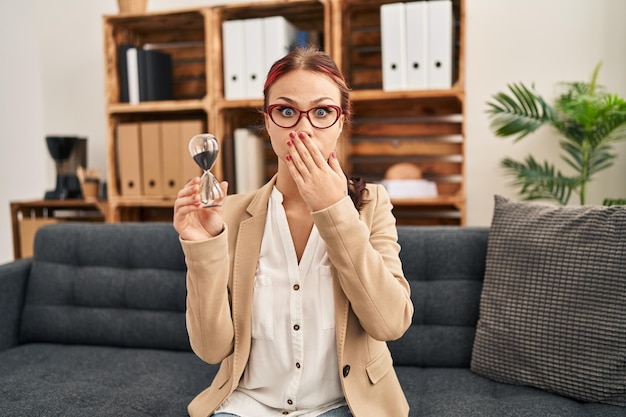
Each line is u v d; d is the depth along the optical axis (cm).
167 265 184
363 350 105
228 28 260
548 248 145
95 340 185
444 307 163
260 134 279
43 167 342
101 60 319
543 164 269
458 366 162
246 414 106
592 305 136
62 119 328
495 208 164
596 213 143
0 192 344
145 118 304
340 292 102
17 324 191
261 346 106
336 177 92
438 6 236
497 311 150
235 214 114
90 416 131
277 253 107
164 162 276
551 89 265
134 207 305
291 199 109
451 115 277
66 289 189
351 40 279
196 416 110
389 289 95
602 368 132
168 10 266
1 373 160
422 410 133
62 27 323
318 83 95
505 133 242
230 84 263
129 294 184
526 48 266
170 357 174
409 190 256
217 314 100
